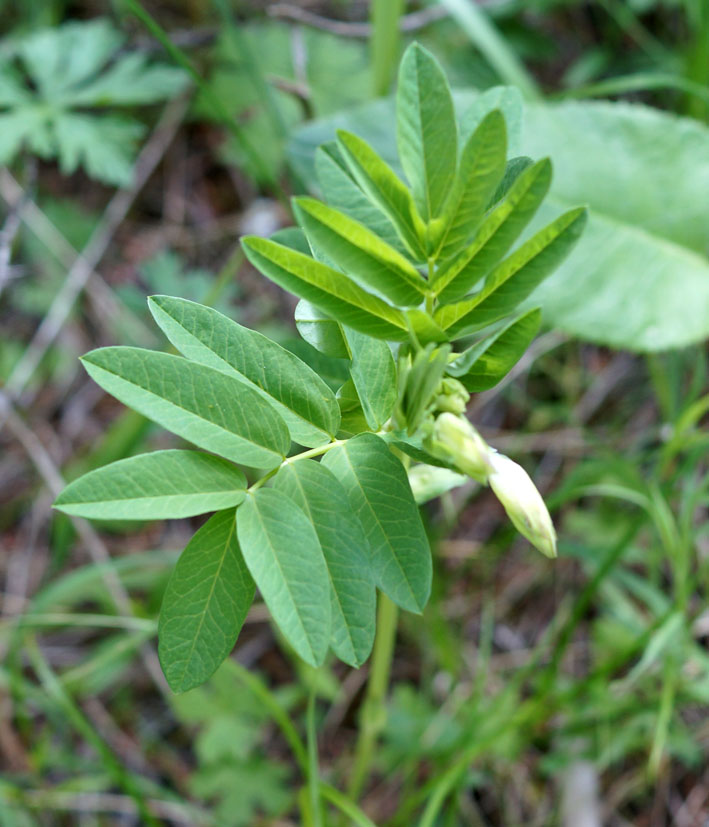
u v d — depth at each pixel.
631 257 0.46
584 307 0.46
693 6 0.58
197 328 0.23
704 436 0.41
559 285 0.46
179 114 0.64
